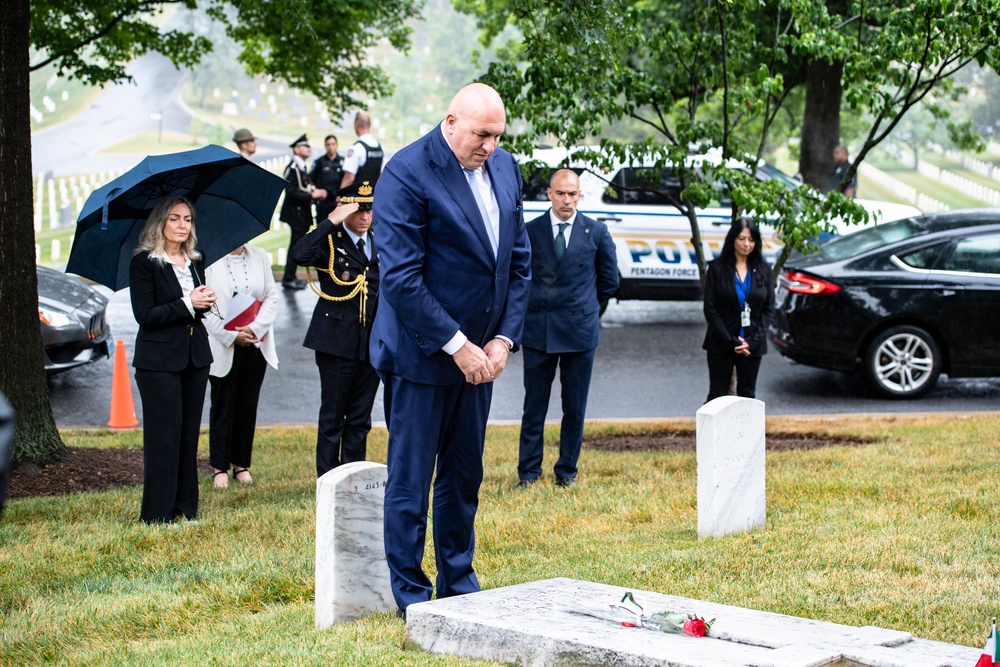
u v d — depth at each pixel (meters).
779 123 31.94
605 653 3.81
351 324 7.75
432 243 4.59
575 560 6.10
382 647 4.36
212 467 8.52
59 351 11.53
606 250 7.99
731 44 9.45
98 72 12.73
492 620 4.18
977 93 62.06
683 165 9.27
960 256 11.38
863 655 3.72
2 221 8.42
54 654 4.91
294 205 17.05
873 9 9.34
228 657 4.40
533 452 8.20
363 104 16.64
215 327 8.15
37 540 6.72
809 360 11.48
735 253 8.64
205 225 8.02
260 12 14.22
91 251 7.57
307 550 6.47
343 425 8.02
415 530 4.82
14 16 8.36
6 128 8.42
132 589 5.90
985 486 7.25
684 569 5.65
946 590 5.12
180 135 57.28
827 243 12.24
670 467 8.59
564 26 9.12
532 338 7.93
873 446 8.83
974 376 11.38
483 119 4.45
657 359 13.48
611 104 9.33
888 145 62.19
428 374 4.64
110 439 9.93
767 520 6.77
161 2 12.83
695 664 3.59
